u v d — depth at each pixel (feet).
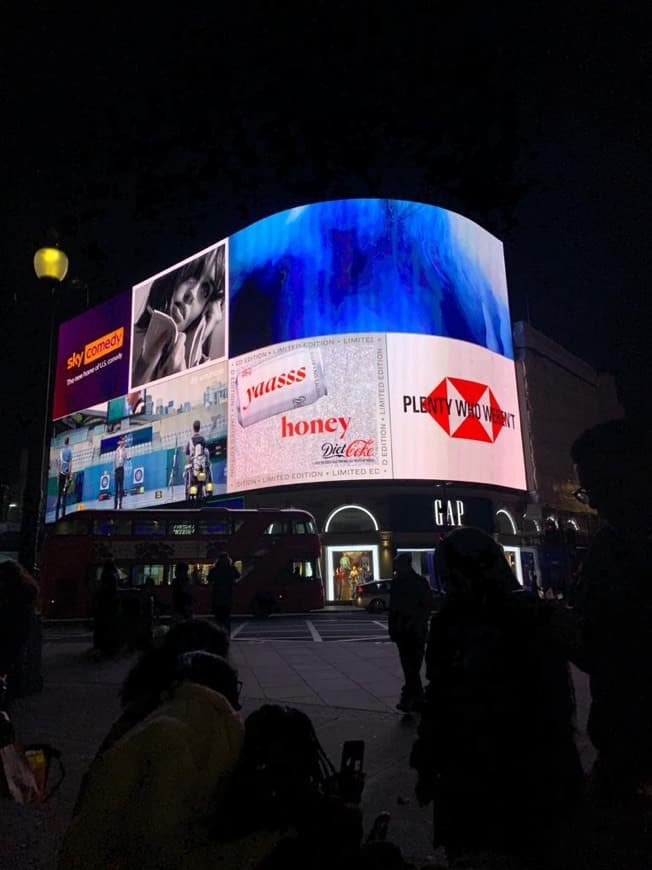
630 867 7.48
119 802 5.85
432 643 9.14
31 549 29.73
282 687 30.09
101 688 30.09
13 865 11.30
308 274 128.36
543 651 8.49
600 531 9.64
